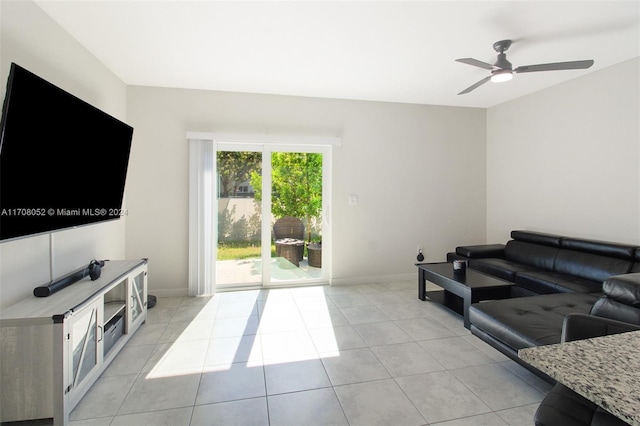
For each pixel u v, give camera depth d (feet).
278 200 13.85
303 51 9.50
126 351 8.04
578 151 11.82
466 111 15.75
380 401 6.11
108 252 10.68
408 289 13.56
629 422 1.80
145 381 6.75
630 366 2.36
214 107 12.73
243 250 13.57
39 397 5.31
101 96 10.12
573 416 3.41
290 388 6.54
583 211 11.68
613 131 10.71
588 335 4.40
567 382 2.20
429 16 7.70
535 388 6.50
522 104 14.06
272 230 13.82
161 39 8.75
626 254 9.41
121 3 7.13
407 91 13.16
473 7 7.34
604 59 10.20
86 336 6.23
